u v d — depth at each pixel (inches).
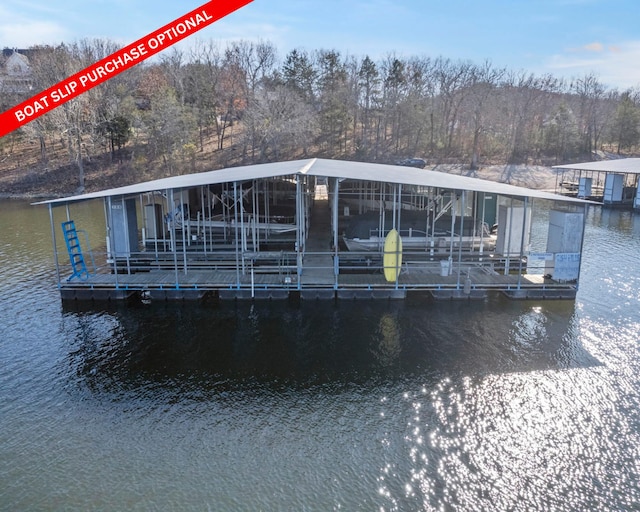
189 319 485.1
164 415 329.7
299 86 2258.9
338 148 2050.9
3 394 357.4
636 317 488.1
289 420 322.7
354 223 706.2
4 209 1301.7
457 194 738.8
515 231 613.6
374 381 369.1
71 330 464.4
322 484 266.2
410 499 256.4
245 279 545.3
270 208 851.4
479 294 528.7
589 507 252.2
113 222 609.6
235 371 385.7
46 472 276.2
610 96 2640.3
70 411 335.3
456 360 400.2
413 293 546.6
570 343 430.6
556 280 535.5
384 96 2183.8
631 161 1419.8
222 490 261.9
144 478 271.0
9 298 553.3
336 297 530.0
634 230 955.3
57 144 1951.3
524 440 302.8
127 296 537.0
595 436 306.8
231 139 2085.4
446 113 2271.2
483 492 261.6
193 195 826.2
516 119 2256.4
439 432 310.0
